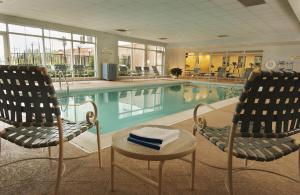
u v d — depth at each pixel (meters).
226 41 12.62
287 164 1.77
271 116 1.05
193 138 1.24
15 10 6.75
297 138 2.39
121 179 1.49
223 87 10.49
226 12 6.53
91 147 2.04
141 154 0.99
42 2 5.84
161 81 11.57
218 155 1.92
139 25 8.83
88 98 6.47
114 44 11.58
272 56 11.12
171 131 1.24
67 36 9.62
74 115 4.11
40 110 1.14
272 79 0.93
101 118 4.25
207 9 6.23
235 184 1.46
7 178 1.46
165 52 15.88
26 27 8.16
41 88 1.07
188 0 5.45
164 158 0.99
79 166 1.66
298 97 1.06
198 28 9.30
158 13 6.79
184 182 1.47
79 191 1.33
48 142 1.18
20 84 1.09
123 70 12.41
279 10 6.25
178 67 15.48
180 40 13.82
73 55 10.05
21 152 1.88
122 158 1.83
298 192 1.37
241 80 11.98
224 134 1.41
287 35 10.44
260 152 1.12
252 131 1.07
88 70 10.79
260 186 1.44
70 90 6.78
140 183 1.44
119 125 3.71
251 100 0.99
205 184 1.45
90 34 10.22
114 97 6.87
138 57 14.02
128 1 5.61
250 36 11.56
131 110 5.07
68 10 6.64
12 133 1.34
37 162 1.71
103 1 5.65
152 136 1.11
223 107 4.51
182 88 10.01
